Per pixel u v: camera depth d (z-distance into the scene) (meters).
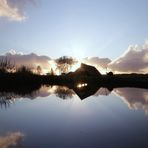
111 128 13.55
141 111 19.52
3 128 13.80
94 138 11.42
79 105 23.80
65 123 15.09
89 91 39.94
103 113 18.97
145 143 10.47
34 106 23.12
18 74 64.25
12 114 18.67
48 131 12.96
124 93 35.12
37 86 54.62
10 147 10.18
